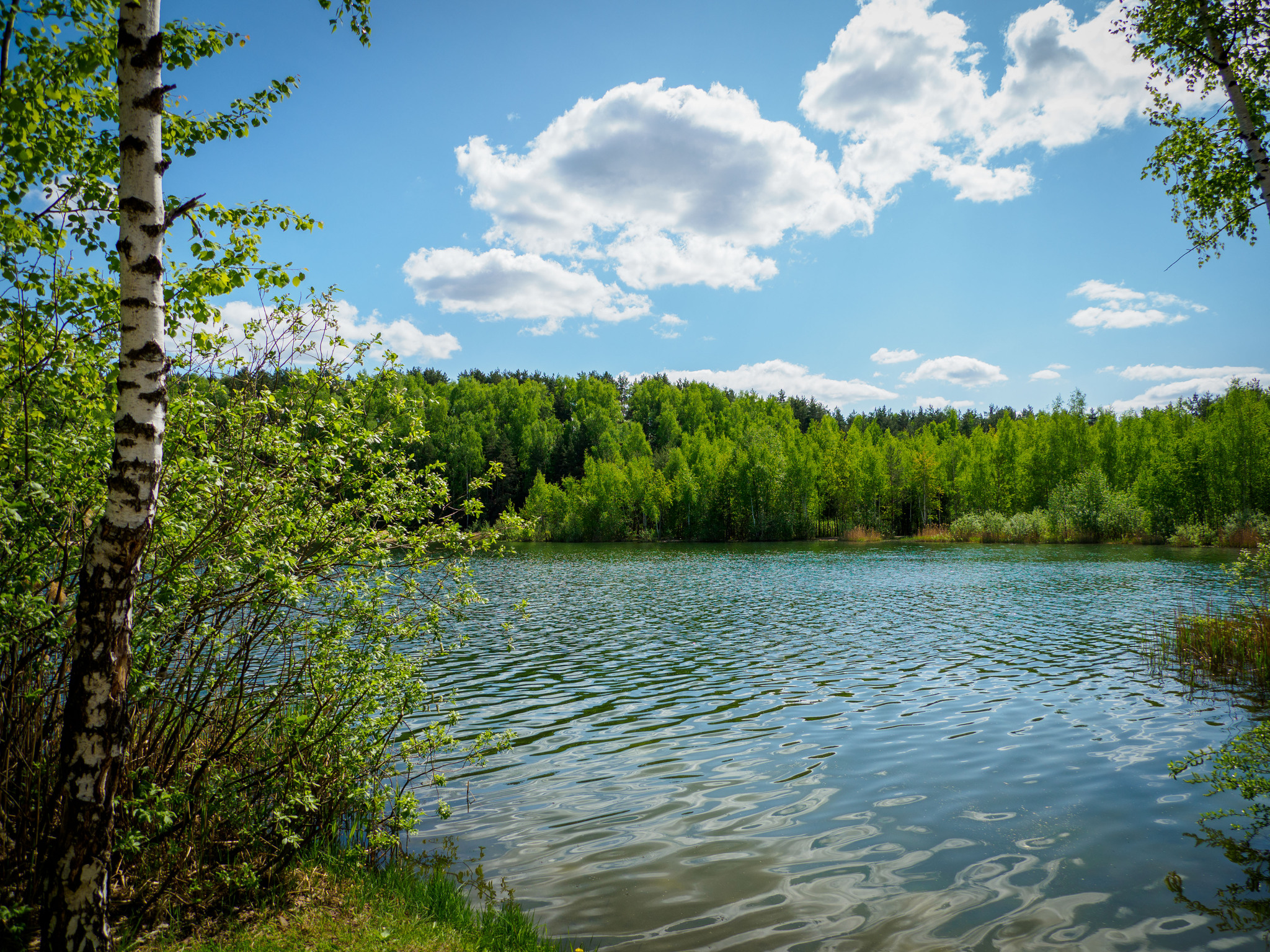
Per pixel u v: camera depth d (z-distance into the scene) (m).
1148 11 9.39
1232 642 15.38
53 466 4.91
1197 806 8.35
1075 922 5.96
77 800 4.05
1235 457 57.84
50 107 5.80
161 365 4.23
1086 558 45.53
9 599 4.59
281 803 6.44
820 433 109.12
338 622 6.64
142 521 4.15
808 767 9.90
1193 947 5.58
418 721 12.23
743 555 56.03
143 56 4.15
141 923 5.36
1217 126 9.28
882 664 16.48
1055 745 10.62
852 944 5.66
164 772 6.00
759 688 14.42
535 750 10.77
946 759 10.12
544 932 5.84
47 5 5.67
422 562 7.43
